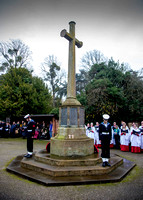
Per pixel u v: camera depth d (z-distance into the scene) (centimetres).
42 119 1650
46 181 404
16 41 2377
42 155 584
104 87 1452
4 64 2316
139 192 364
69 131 591
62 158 529
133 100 1434
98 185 402
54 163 502
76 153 553
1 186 394
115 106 1386
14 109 1700
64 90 2742
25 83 1819
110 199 330
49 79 2706
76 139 579
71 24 700
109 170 488
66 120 609
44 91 1961
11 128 1617
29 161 561
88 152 584
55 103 2659
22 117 1783
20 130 1653
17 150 924
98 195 347
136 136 909
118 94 1386
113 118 1438
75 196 342
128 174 498
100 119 1462
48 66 2756
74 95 657
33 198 332
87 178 429
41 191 364
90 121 1491
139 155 820
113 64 1753
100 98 1397
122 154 847
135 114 1472
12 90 1714
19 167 540
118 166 564
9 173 500
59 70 2748
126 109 1455
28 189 375
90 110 1449
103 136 517
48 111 1962
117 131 1071
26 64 2436
